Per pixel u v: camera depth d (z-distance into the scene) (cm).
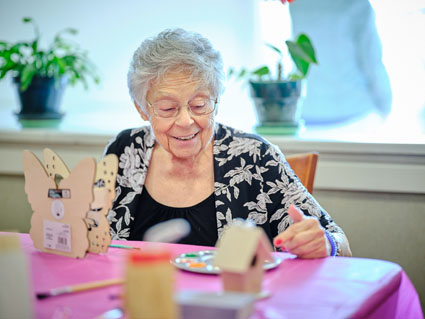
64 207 124
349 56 246
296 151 228
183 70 152
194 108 156
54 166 129
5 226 263
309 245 120
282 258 122
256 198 167
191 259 117
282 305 90
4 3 279
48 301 93
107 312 87
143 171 171
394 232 220
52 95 262
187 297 81
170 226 165
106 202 121
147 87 156
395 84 243
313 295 95
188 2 264
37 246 130
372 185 217
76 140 250
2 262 79
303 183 178
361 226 223
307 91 254
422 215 215
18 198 260
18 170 257
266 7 256
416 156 212
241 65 263
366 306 91
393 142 215
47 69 257
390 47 241
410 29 237
